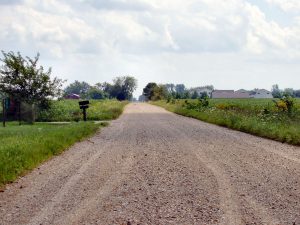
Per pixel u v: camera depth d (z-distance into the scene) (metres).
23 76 37.81
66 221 6.78
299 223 6.54
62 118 38.78
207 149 15.77
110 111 43.91
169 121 34.25
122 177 10.43
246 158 13.41
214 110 38.31
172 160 13.05
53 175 10.84
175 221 6.70
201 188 9.06
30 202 8.08
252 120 24.55
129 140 19.22
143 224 6.56
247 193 8.57
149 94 172.62
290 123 21.67
